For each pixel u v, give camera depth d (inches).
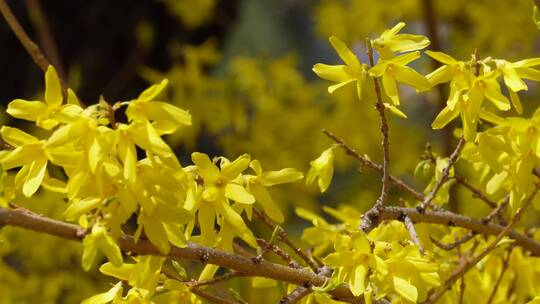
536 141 41.3
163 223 38.5
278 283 40.3
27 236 53.8
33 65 75.0
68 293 56.5
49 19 73.0
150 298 40.1
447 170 43.0
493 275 46.0
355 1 85.7
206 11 76.4
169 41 77.7
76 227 37.9
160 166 38.3
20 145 38.8
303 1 135.0
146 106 38.4
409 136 80.1
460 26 89.0
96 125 37.9
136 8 74.9
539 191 42.8
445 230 45.7
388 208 42.8
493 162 41.6
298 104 74.4
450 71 40.9
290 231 73.4
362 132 75.1
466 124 40.9
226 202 39.7
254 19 133.0
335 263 39.9
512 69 40.7
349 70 40.9
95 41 74.5
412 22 88.0
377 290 39.8
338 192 90.2
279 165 70.9
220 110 67.2
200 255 39.3
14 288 53.7
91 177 38.1
